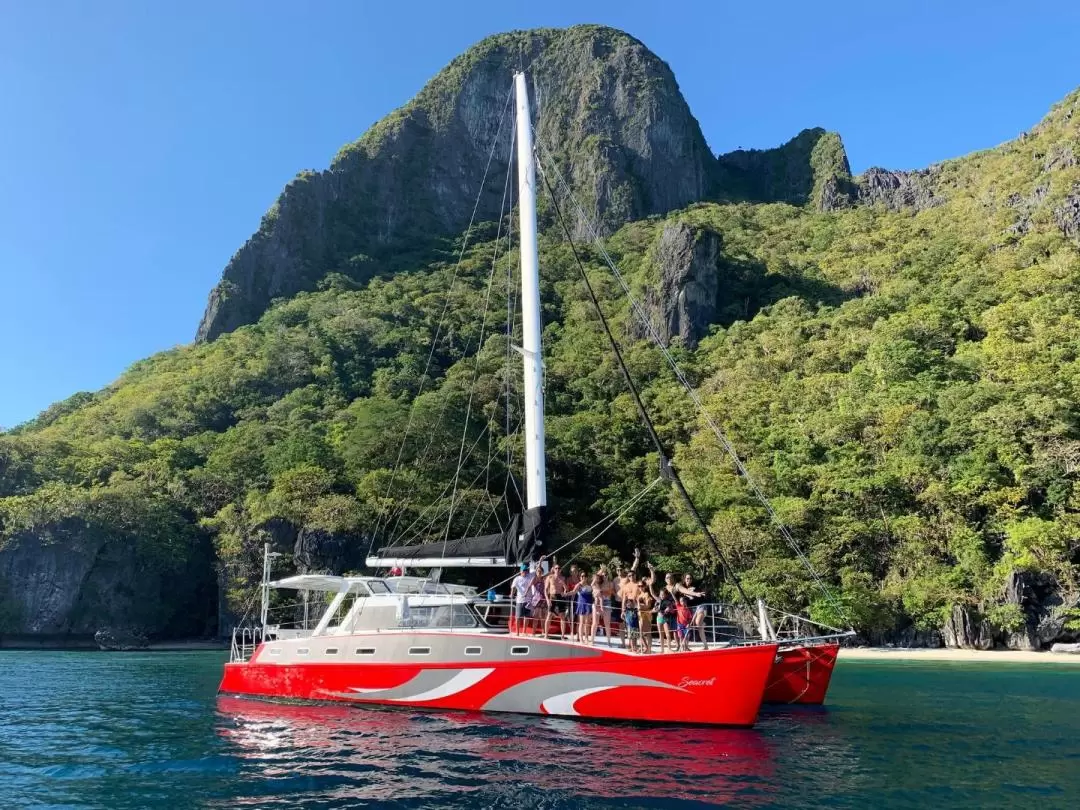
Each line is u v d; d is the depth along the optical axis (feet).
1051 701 65.87
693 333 351.87
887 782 33.53
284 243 475.31
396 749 38.68
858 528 160.56
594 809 28.73
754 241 490.49
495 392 249.14
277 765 36.11
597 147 574.56
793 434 215.92
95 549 190.80
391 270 504.84
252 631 65.62
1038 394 167.12
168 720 52.24
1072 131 404.77
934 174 533.14
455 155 612.70
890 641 151.64
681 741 40.24
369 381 331.98
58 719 53.83
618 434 241.76
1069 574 138.00
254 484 220.23
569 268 455.63
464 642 48.24
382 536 181.47
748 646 43.24
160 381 336.29
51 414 348.79
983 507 161.17
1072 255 288.92
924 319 262.26
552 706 45.47
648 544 183.21
